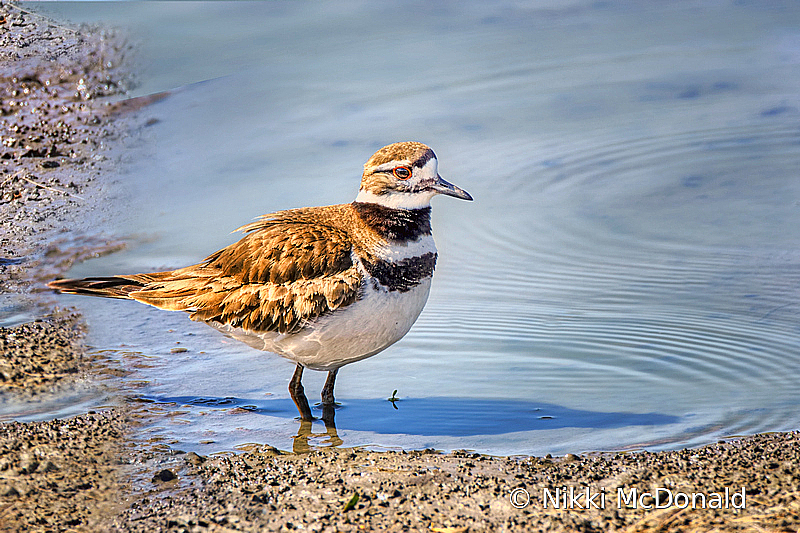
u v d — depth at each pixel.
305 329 9.58
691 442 9.27
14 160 17.48
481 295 13.29
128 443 9.16
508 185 16.75
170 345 11.81
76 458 8.73
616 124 19.02
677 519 7.71
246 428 9.71
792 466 8.60
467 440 9.46
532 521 7.70
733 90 20.38
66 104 19.81
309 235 9.71
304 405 10.20
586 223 15.56
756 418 9.77
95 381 10.55
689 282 13.46
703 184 16.73
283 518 7.77
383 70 21.39
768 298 12.89
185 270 10.41
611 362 11.27
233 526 7.66
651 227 15.35
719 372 10.92
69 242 14.54
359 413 10.16
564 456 8.99
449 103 19.75
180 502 8.04
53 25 22.94
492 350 11.70
